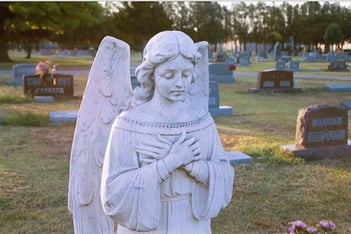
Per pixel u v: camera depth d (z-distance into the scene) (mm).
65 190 6141
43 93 16047
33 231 4879
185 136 2252
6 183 6355
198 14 75188
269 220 5293
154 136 2238
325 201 5949
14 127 10711
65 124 11352
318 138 8234
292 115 13195
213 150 2412
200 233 2430
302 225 4055
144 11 56531
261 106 15047
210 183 2295
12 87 19531
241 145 9109
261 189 6309
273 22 73812
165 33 2223
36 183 6406
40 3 34719
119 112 2842
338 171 7312
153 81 2309
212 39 73312
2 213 5336
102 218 3029
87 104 2881
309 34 62719
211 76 22844
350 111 14359
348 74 29703
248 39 80500
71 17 37969
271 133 10531
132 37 58562
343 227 5156
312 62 45438
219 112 13125
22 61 42406
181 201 2338
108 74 2838
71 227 5008
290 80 19219
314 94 18656
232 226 5109
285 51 67000
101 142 2889
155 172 2158
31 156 7988
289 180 6777
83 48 69562
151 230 2248
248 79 25609
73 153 2953
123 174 2217
